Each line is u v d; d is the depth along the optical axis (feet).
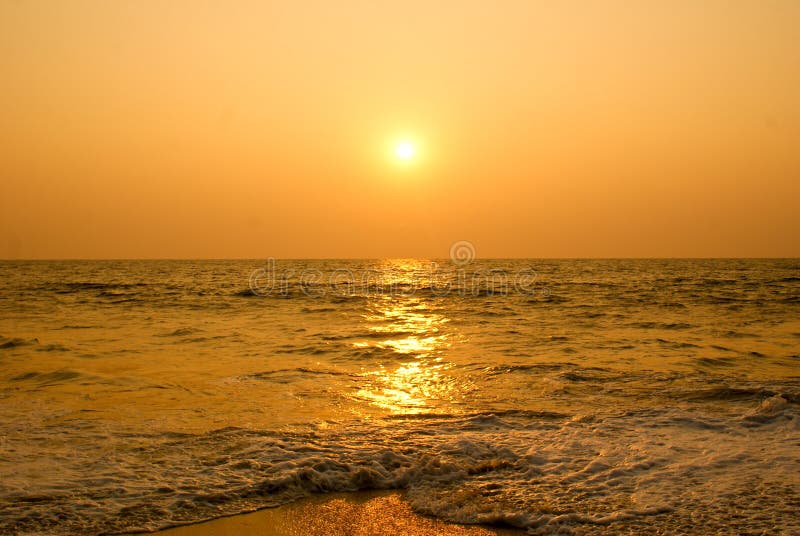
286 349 50.06
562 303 94.38
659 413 29.94
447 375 39.58
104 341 53.88
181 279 179.42
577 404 31.96
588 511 19.17
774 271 230.07
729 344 52.16
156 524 18.33
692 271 232.94
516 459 23.71
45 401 32.19
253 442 25.32
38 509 18.89
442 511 19.49
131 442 25.25
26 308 85.20
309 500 20.26
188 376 39.01
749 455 23.82
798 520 18.22
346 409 31.07
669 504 19.53
